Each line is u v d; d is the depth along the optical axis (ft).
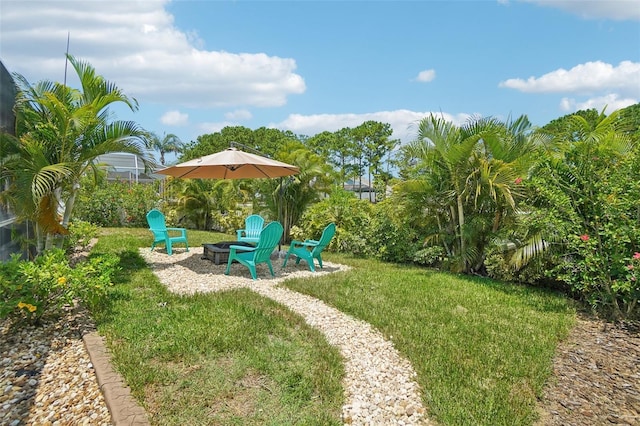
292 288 19.90
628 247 16.51
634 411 9.47
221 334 12.56
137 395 8.96
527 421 8.79
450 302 17.92
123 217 51.72
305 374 10.44
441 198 27.04
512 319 15.78
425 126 26.45
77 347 11.86
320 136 150.61
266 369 10.57
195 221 54.85
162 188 59.62
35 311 12.92
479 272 26.23
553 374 11.25
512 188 22.57
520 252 20.08
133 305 15.57
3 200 17.95
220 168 28.12
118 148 21.45
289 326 14.07
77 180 21.75
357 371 11.06
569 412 9.37
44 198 19.22
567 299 19.36
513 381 10.55
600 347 13.47
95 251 28.76
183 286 19.93
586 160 17.70
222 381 9.90
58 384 9.73
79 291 13.67
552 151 21.84
